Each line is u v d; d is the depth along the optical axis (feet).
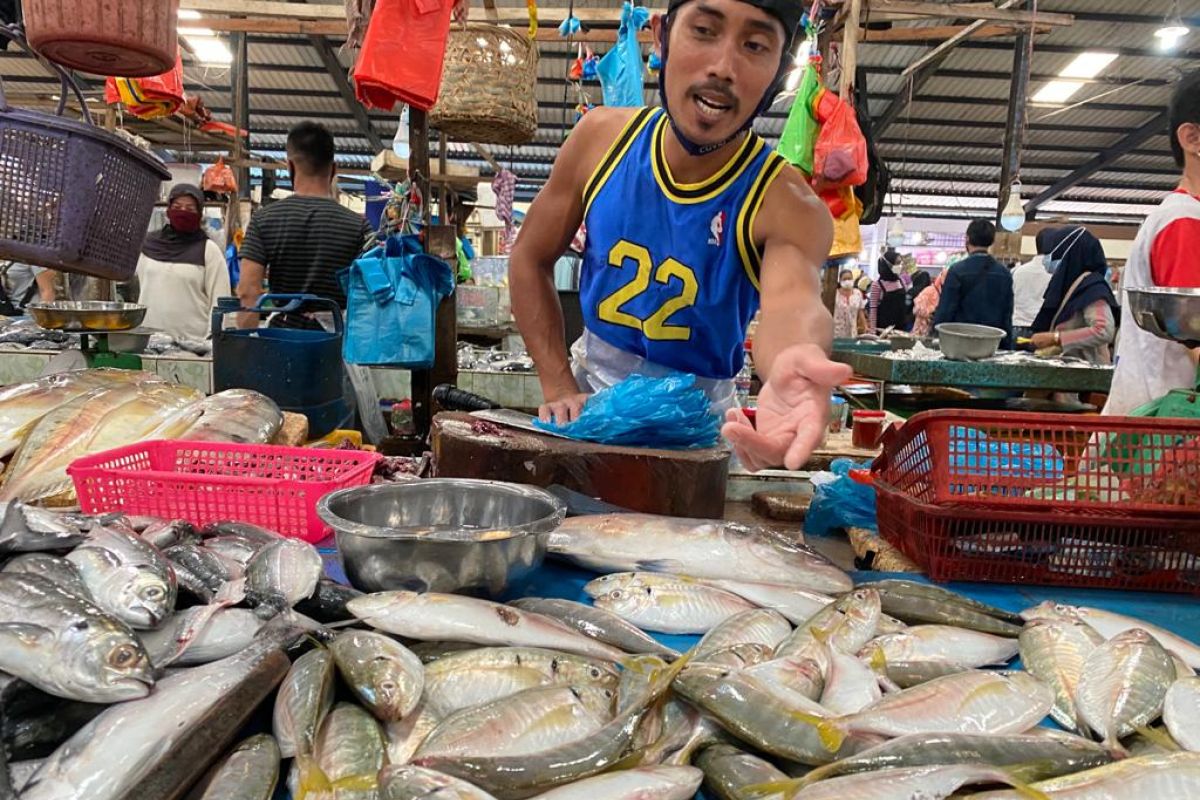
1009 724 4.04
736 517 9.11
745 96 5.99
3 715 3.53
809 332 5.79
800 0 5.83
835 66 15.84
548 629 4.71
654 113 7.34
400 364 10.05
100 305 12.11
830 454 11.43
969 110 49.11
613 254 7.44
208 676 3.82
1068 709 4.41
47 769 3.29
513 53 11.14
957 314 20.20
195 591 4.80
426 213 10.94
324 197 13.73
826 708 3.99
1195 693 4.16
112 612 4.19
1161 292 6.25
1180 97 8.25
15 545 4.60
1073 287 17.31
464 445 6.99
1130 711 4.15
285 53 42.22
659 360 7.89
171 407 8.57
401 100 9.71
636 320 7.69
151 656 4.15
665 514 6.89
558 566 6.31
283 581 4.89
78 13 6.24
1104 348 17.21
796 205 6.67
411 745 3.84
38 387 8.55
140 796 3.13
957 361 14.76
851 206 13.58
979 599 6.00
